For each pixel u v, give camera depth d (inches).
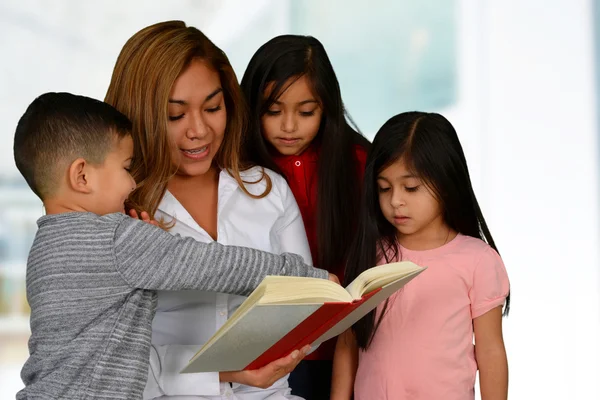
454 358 55.8
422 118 56.9
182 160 56.6
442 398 55.5
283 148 66.6
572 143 119.6
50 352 45.9
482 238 59.8
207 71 55.2
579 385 119.2
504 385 56.4
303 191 69.9
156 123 54.2
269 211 61.6
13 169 210.4
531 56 123.4
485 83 129.0
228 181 60.3
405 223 56.4
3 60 207.3
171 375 53.4
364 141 70.9
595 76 117.0
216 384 53.5
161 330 56.5
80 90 215.3
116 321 46.4
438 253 57.4
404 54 144.6
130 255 46.1
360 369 58.4
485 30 128.4
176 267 46.4
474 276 56.4
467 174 57.9
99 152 47.9
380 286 44.7
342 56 156.8
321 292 42.4
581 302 119.1
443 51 136.7
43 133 47.7
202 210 60.3
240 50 194.5
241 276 47.5
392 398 56.1
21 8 201.2
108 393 45.6
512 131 126.0
